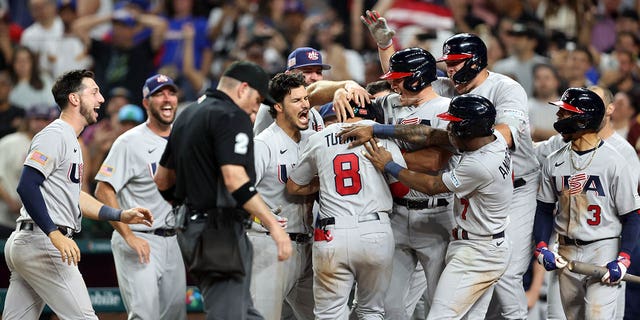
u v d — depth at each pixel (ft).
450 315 78.28
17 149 120.26
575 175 81.46
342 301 80.28
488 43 143.54
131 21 145.28
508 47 144.36
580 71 136.26
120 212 82.74
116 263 89.81
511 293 86.48
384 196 79.15
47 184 79.15
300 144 84.12
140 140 90.48
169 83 90.22
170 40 147.74
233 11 156.46
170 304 90.58
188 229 71.26
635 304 95.66
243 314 70.85
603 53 155.02
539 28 145.18
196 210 71.26
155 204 90.12
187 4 155.94
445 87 90.22
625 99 124.16
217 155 69.31
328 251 78.38
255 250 81.71
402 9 150.61
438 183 76.79
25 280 81.97
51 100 134.82
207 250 70.28
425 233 84.02
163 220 90.07
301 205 83.46
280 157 82.53
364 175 78.59
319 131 82.02
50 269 79.41
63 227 80.28
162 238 90.07
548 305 87.25
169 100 90.33
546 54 143.95
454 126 75.92
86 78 82.02
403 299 86.69
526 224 86.58
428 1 151.02
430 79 82.02
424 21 150.10
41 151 77.97
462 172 76.02
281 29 153.38
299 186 80.79
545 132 125.39
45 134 79.00
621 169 79.56
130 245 86.33
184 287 91.45
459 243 79.92
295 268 83.56
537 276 109.40
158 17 150.92
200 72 151.74
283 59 147.54
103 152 123.85
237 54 145.28
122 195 91.35
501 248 78.74
